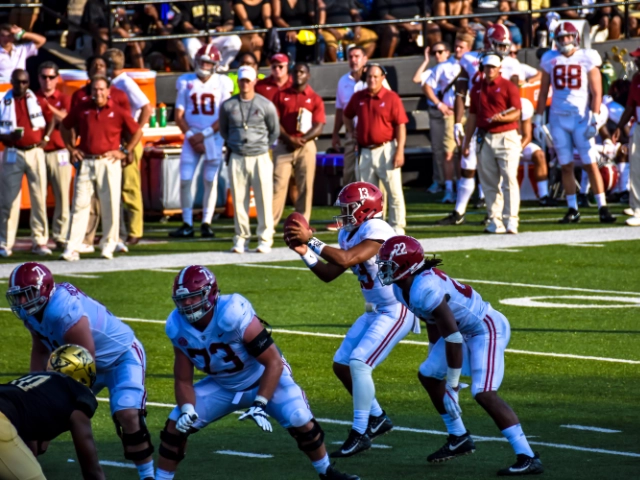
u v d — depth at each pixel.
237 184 49.34
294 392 20.86
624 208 62.22
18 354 33.41
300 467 22.81
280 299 40.53
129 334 21.77
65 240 52.28
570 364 31.41
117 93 48.72
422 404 27.97
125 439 21.25
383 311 24.48
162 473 20.64
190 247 52.19
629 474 21.72
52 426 17.59
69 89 59.53
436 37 73.69
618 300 39.75
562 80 55.34
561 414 26.50
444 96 65.19
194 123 54.16
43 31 70.56
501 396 28.28
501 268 45.62
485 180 53.84
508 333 22.97
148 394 29.11
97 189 48.53
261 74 64.81
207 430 26.08
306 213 53.41
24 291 20.33
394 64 73.19
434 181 70.69
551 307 38.75
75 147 48.44
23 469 16.78
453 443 23.23
